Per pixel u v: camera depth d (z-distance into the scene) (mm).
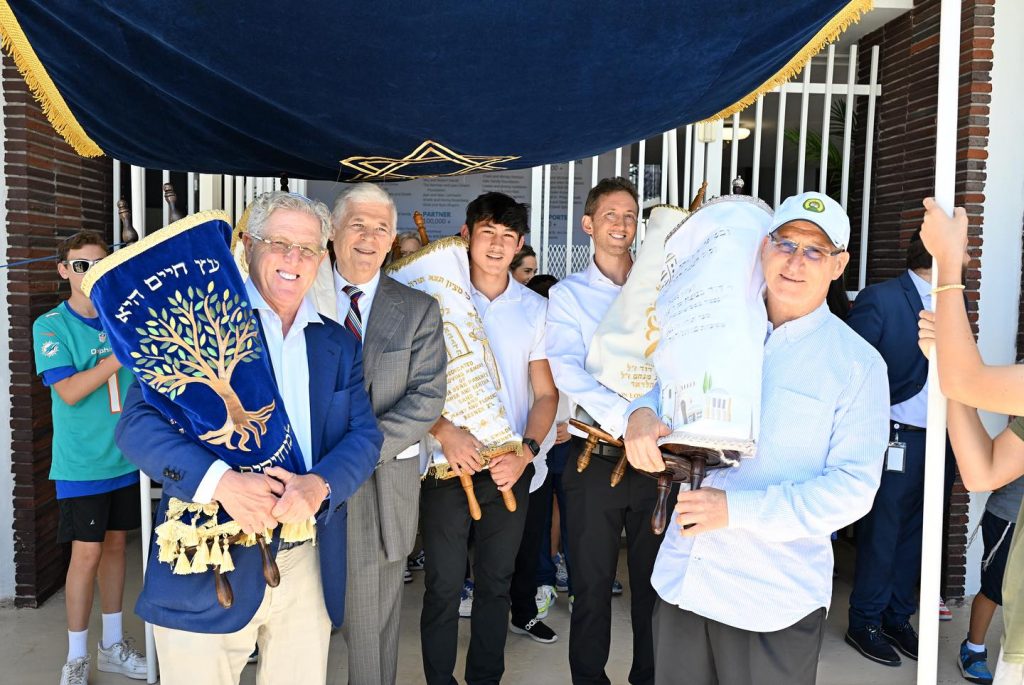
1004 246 4738
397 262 3355
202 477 2111
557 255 5754
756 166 5277
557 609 4688
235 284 2252
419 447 3139
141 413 2197
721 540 2152
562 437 4402
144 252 2135
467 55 2191
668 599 2254
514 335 3516
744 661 2166
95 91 2465
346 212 2912
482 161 2875
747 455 2076
